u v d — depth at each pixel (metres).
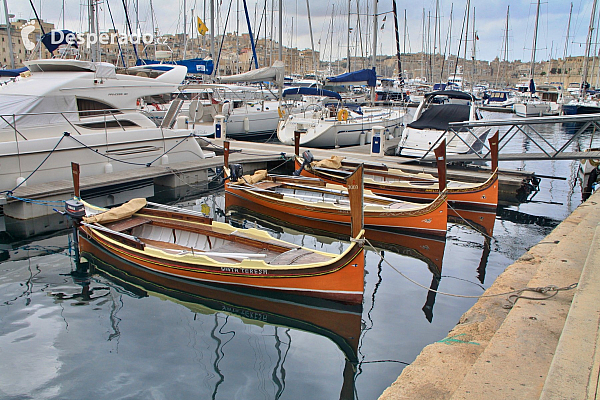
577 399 3.37
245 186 15.41
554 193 18.80
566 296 5.96
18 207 13.45
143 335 7.64
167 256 9.70
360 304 8.63
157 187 18.38
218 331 7.88
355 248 8.30
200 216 11.14
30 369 6.57
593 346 4.07
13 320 7.99
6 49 66.31
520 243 12.80
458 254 11.89
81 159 15.75
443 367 4.85
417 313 8.53
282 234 13.77
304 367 6.81
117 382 6.33
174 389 6.21
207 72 27.73
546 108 48.12
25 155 14.20
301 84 42.66
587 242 8.14
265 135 29.94
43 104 15.29
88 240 11.45
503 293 6.57
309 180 16.36
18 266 10.48
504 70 82.69
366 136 26.34
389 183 16.78
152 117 23.47
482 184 15.45
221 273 9.26
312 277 8.64
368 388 6.30
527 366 4.35
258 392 6.18
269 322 8.27
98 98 16.73
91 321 8.05
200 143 23.67
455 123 18.78
